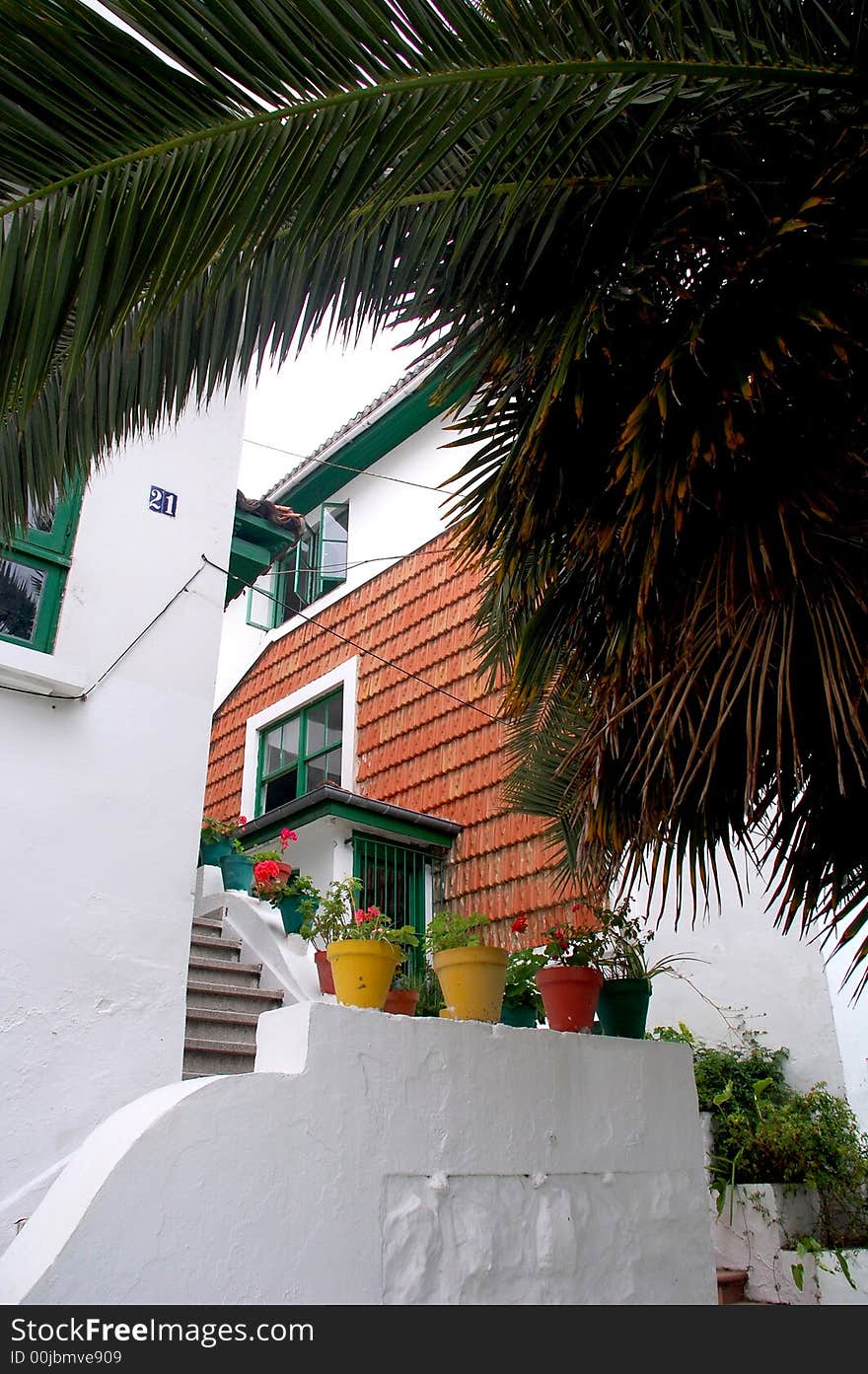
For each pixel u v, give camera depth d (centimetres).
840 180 229
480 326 278
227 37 178
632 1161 335
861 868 259
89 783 432
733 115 236
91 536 474
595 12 213
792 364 237
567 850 405
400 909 791
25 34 169
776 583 230
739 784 267
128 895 427
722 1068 551
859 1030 527
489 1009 335
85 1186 214
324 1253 243
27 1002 382
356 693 970
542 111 209
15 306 182
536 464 271
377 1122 269
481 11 191
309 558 1120
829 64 224
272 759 1065
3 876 393
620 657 265
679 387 241
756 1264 477
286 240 219
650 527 255
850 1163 496
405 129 197
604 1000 385
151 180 187
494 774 789
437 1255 268
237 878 683
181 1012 428
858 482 235
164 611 489
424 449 1009
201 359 259
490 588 340
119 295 188
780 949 575
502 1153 297
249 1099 242
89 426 273
